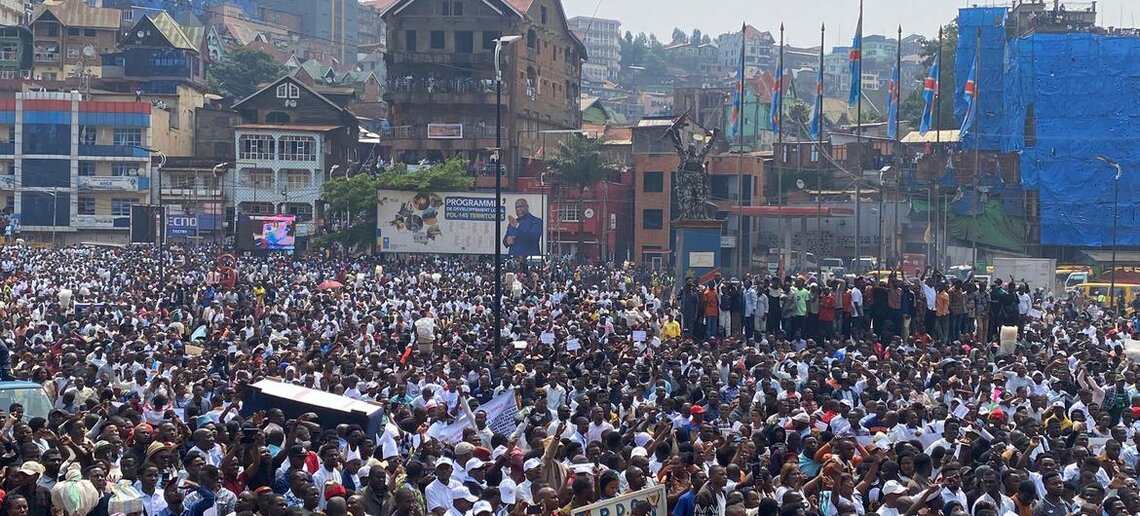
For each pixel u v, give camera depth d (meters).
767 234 123.69
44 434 21.09
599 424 24.64
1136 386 34.75
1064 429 26.91
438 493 19.52
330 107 146.00
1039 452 24.06
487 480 21.23
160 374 31.58
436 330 48.53
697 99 182.62
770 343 43.12
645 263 125.62
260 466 19.91
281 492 19.55
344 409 24.91
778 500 19.55
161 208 118.75
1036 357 40.66
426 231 108.06
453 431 25.88
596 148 128.38
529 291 68.81
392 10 137.75
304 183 141.38
